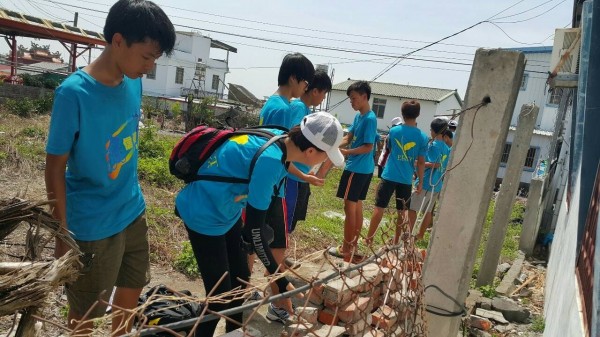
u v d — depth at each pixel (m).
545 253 8.91
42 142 11.05
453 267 3.07
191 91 39.50
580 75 3.56
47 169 2.13
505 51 2.83
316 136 2.53
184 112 26.70
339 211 9.31
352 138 5.39
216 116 24.73
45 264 1.74
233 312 1.59
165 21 2.13
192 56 40.50
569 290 3.28
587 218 3.17
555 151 11.58
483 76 2.90
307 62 3.90
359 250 5.94
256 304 1.65
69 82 2.12
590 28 3.27
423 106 34.19
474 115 2.93
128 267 2.68
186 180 2.81
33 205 1.94
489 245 5.91
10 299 1.58
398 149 5.63
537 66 23.44
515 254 8.23
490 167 2.93
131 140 2.47
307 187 4.41
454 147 3.02
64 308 3.38
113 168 2.36
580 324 2.38
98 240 2.36
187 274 4.82
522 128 5.62
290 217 4.14
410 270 2.48
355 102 5.20
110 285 2.47
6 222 1.98
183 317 2.75
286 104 3.87
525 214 8.38
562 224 6.09
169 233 5.79
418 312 2.61
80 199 2.33
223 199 2.67
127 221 2.50
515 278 6.72
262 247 2.56
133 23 2.06
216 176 2.67
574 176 4.41
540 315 5.46
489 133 2.91
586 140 3.28
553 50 5.41
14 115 16.05
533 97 23.62
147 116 24.56
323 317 3.21
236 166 2.65
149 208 6.48
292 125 3.89
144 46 2.10
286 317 3.55
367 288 3.19
